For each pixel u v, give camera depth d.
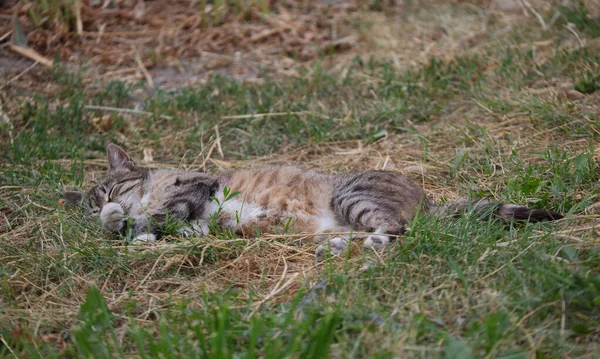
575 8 15.40
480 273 7.39
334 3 18.27
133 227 9.67
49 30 16.41
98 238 9.30
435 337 6.38
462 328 6.56
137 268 8.48
